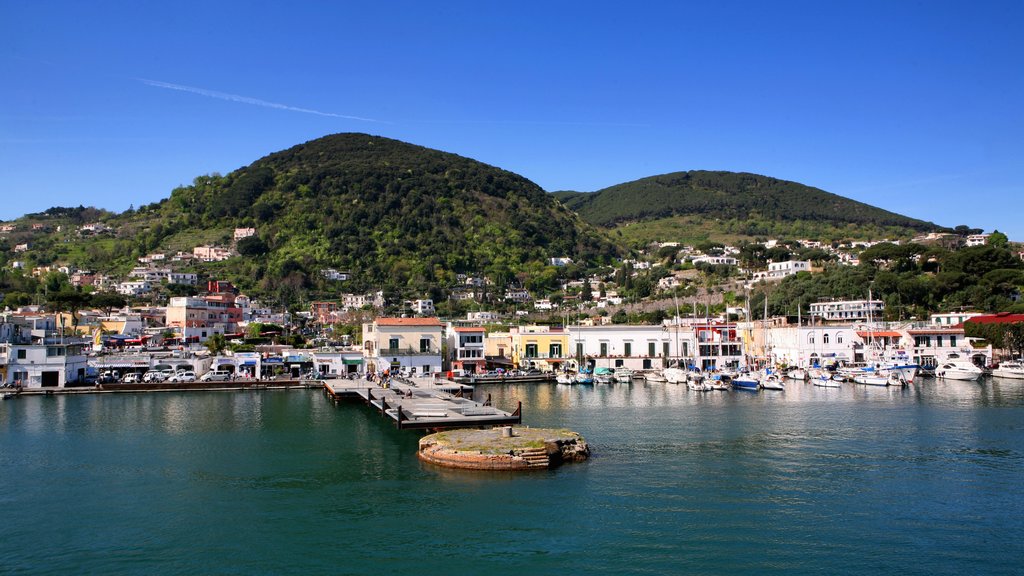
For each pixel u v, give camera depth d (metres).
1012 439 72.69
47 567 41.19
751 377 131.00
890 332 162.38
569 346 166.75
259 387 129.50
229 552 43.16
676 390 127.62
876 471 59.81
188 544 44.44
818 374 135.25
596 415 92.62
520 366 164.12
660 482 56.69
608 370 149.50
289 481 58.22
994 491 53.75
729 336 165.75
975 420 84.88
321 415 94.06
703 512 49.31
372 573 40.09
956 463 62.47
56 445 73.00
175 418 91.25
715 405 103.06
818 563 40.81
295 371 143.62
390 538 45.06
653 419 88.44
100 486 57.16
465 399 98.06
